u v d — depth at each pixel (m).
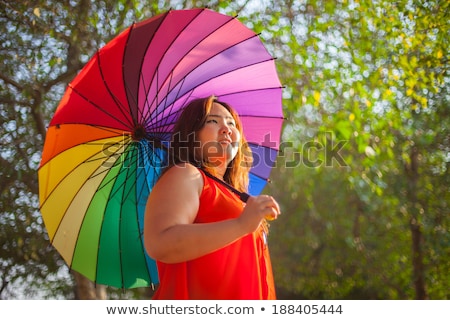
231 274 2.44
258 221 2.21
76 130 2.72
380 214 9.41
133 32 2.66
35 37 5.74
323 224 10.97
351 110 6.54
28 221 5.95
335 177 9.86
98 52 2.61
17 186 6.04
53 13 5.73
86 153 2.77
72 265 2.86
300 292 12.15
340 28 6.55
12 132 5.91
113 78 2.68
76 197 2.79
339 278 10.65
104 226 2.86
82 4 5.77
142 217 2.89
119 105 2.74
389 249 9.58
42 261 6.70
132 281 2.96
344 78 6.53
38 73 5.89
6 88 5.82
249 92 3.11
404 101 7.07
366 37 6.39
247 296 2.45
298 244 11.57
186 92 2.92
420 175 7.86
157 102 2.82
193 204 2.38
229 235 2.19
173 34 2.75
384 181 8.28
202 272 2.41
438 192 7.72
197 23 2.78
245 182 2.89
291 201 11.39
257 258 2.55
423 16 6.06
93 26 5.84
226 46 2.92
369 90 6.57
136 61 2.70
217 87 3.02
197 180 2.45
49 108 6.18
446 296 8.15
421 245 8.05
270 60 3.06
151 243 2.24
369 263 9.88
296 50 6.34
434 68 6.49
